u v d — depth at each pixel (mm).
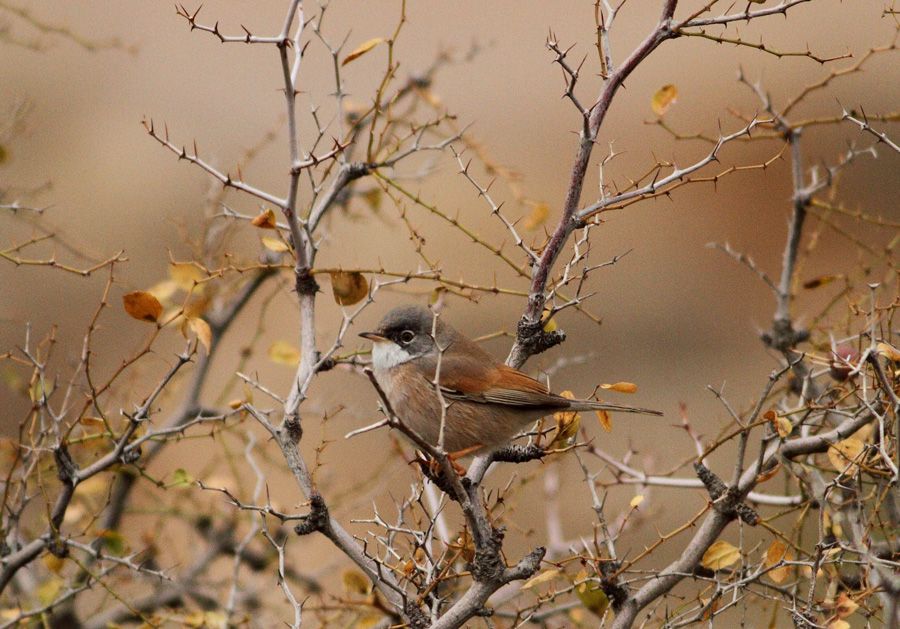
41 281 17219
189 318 8992
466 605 7535
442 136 11180
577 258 8945
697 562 8508
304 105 16219
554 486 11945
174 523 14547
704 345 20344
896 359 8461
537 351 9516
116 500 11859
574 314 21016
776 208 21656
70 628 11336
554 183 19172
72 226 16828
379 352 10453
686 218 21953
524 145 21031
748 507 8445
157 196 17609
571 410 9383
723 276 21344
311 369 8492
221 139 18328
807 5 22703
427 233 16297
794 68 22188
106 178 17469
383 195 12102
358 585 9914
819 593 10070
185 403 11953
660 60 23141
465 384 9742
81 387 10484
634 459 15883
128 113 18234
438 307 8906
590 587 9117
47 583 11102
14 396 15797
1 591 9344
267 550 12578
